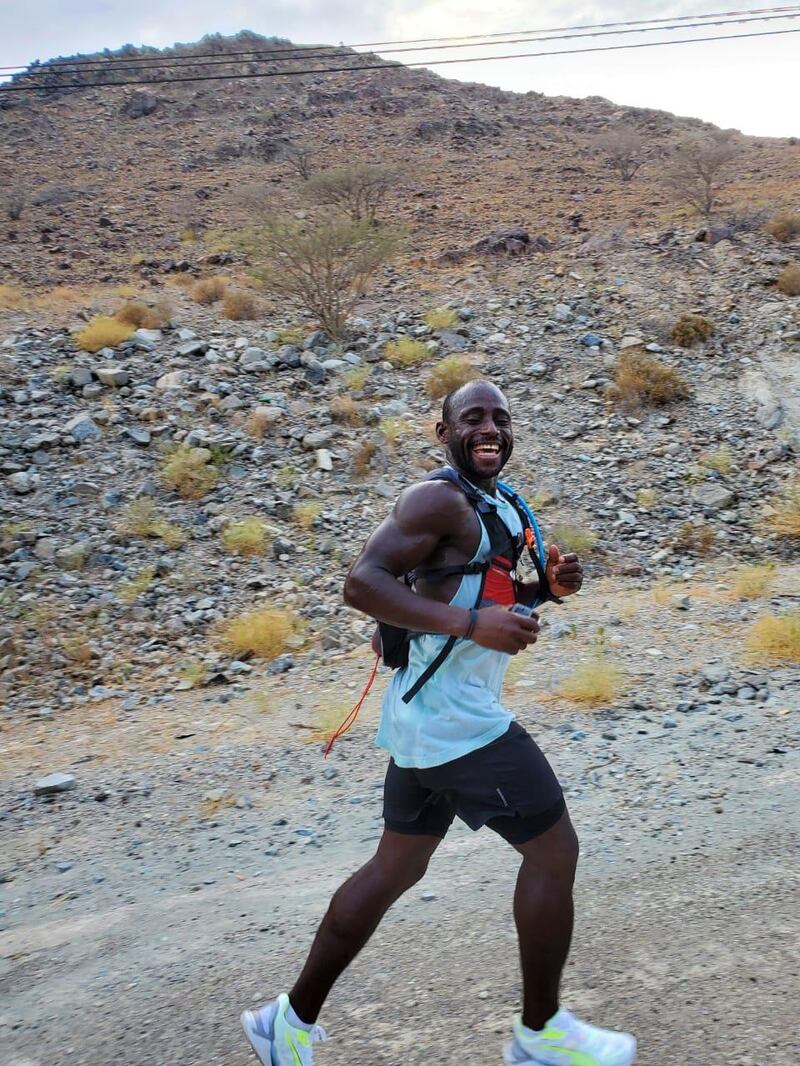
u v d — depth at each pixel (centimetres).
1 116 4762
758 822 443
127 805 552
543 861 251
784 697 637
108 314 1748
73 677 832
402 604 242
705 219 2369
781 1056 274
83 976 367
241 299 1752
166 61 5309
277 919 398
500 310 1778
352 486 1187
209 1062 299
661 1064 276
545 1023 258
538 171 3422
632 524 1130
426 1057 288
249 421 1314
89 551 1030
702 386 1481
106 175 3775
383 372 1518
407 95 4875
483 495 262
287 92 4969
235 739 652
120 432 1273
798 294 1780
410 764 256
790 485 1210
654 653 752
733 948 333
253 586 975
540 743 582
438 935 361
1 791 598
